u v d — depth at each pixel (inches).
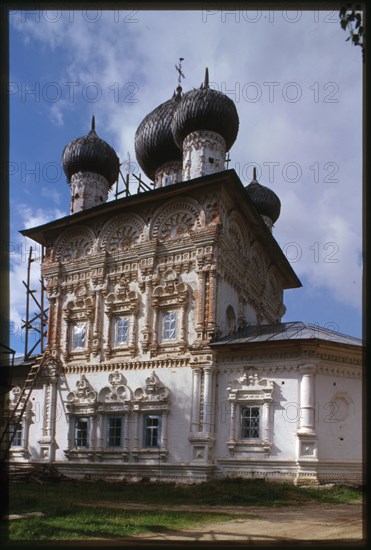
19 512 410.0
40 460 915.4
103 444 861.2
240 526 368.8
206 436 761.6
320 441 710.5
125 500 564.4
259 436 748.6
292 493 613.3
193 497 595.5
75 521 362.6
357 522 397.1
